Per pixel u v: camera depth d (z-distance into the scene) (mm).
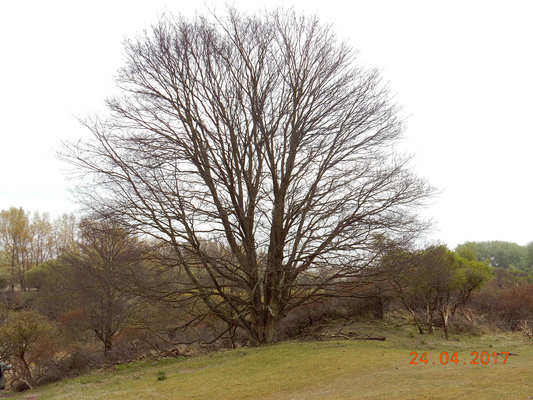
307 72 17828
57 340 20719
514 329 21141
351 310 23844
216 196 16344
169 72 17156
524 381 8117
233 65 17531
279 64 17734
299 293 18812
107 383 13750
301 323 22656
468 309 23625
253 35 17891
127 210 15500
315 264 16625
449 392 7648
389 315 23875
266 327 17734
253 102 17203
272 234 16422
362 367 11352
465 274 22125
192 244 15508
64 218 57406
